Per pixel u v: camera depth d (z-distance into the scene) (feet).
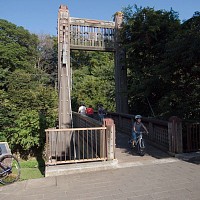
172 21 42.47
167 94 35.29
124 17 47.88
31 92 54.65
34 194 15.43
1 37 112.47
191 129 25.22
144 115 47.96
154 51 43.37
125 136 38.93
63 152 26.76
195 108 30.37
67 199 14.42
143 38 42.50
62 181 17.65
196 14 30.09
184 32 31.50
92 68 107.96
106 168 20.26
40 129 34.45
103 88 82.12
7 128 33.96
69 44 43.62
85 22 47.57
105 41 49.34
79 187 16.33
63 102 35.24
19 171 19.61
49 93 54.70
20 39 127.13
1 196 15.34
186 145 25.09
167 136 27.55
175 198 13.93
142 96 42.80
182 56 29.50
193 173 18.52
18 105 49.44
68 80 36.76
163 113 35.06
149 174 18.60
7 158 19.98
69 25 45.93
